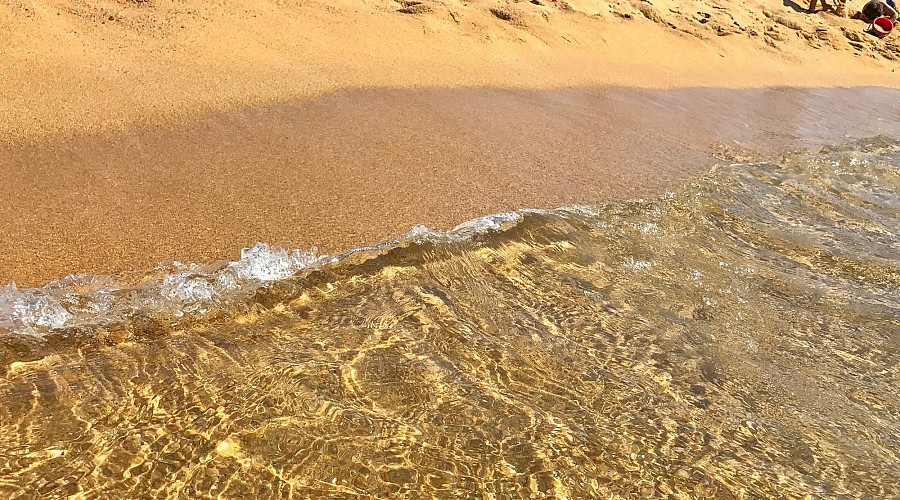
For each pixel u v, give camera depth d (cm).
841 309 357
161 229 340
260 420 230
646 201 456
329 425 231
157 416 227
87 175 385
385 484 211
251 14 730
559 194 452
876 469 244
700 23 1185
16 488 193
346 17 791
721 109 789
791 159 612
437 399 250
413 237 357
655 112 721
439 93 647
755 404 272
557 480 220
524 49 858
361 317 296
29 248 307
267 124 500
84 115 463
